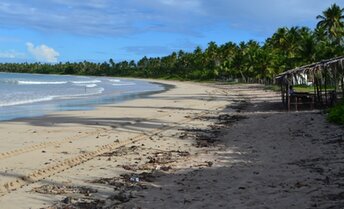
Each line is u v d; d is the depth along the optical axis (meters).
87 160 12.80
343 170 10.22
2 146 15.35
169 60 166.50
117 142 16.41
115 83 102.81
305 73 26.78
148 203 8.23
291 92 29.50
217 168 11.32
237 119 24.58
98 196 8.90
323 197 7.96
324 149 13.16
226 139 16.78
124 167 11.77
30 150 14.54
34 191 9.29
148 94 54.38
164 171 11.20
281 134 17.12
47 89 63.88
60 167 11.80
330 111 21.19
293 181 9.41
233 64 105.94
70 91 59.34
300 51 63.75
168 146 15.44
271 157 12.49
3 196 8.89
